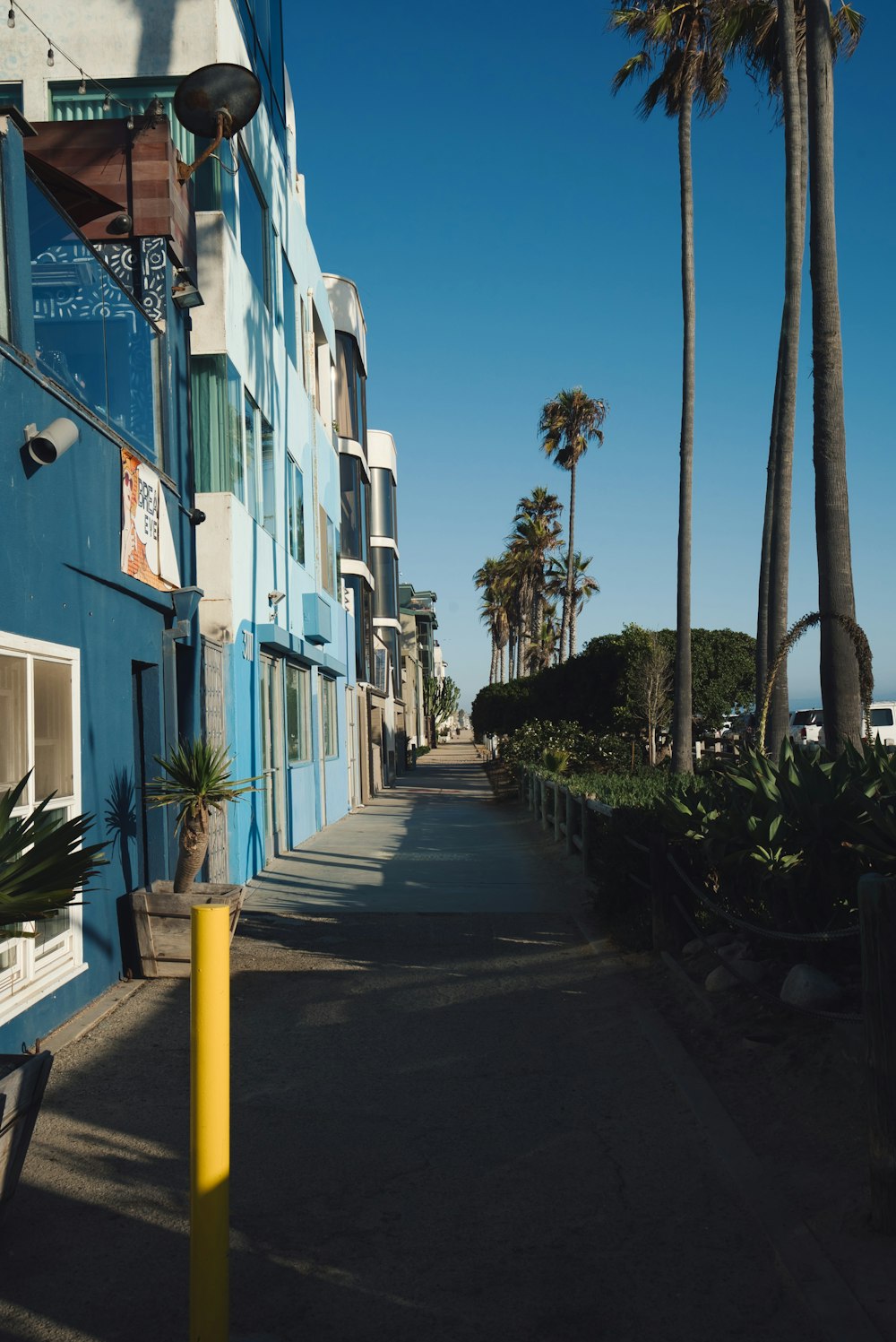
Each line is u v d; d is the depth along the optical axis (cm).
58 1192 439
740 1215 415
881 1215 380
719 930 800
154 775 923
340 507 2819
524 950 918
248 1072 603
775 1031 606
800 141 1942
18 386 614
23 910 403
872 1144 385
